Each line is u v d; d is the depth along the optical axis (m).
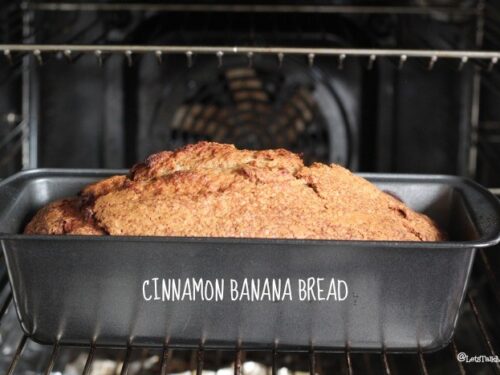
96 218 0.37
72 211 0.38
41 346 0.51
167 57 0.64
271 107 0.65
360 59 0.64
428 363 0.50
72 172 0.43
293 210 0.35
